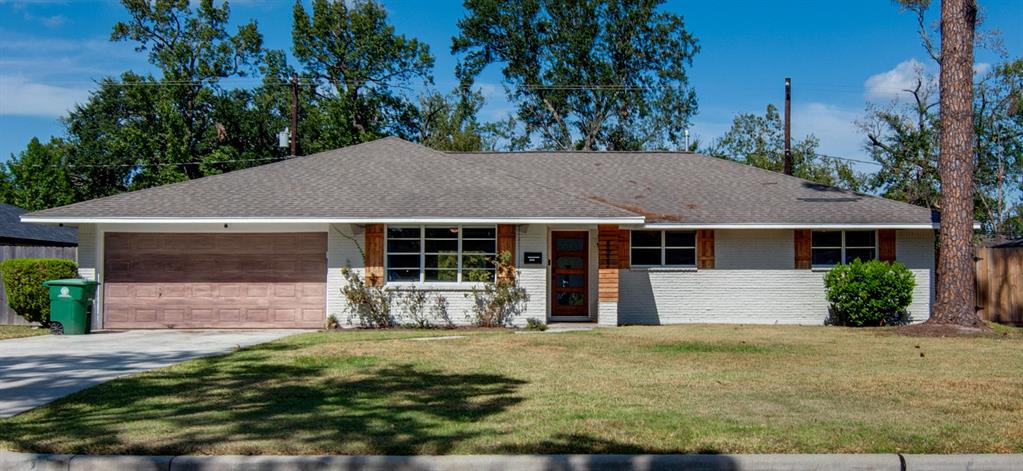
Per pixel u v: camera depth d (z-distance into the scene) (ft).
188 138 143.95
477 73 152.46
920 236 68.90
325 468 20.71
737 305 69.15
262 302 62.18
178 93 143.74
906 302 65.57
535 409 27.40
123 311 62.13
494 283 61.52
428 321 61.46
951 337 52.65
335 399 29.37
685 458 20.93
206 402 28.84
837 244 69.67
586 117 149.38
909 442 22.72
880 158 128.88
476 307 61.41
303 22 144.25
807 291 68.90
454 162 71.61
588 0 143.54
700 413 26.71
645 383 33.04
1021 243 78.13
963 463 20.97
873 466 20.97
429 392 30.86
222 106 147.54
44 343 50.34
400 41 145.79
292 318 62.03
